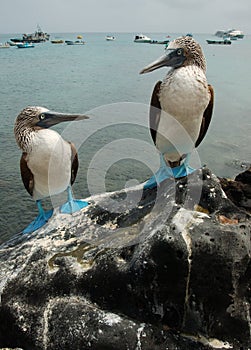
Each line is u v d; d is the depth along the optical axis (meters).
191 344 0.75
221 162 3.01
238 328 0.76
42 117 1.16
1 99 5.36
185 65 1.08
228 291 0.75
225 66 9.34
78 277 0.85
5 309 0.84
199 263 0.75
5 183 2.61
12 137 3.57
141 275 0.78
